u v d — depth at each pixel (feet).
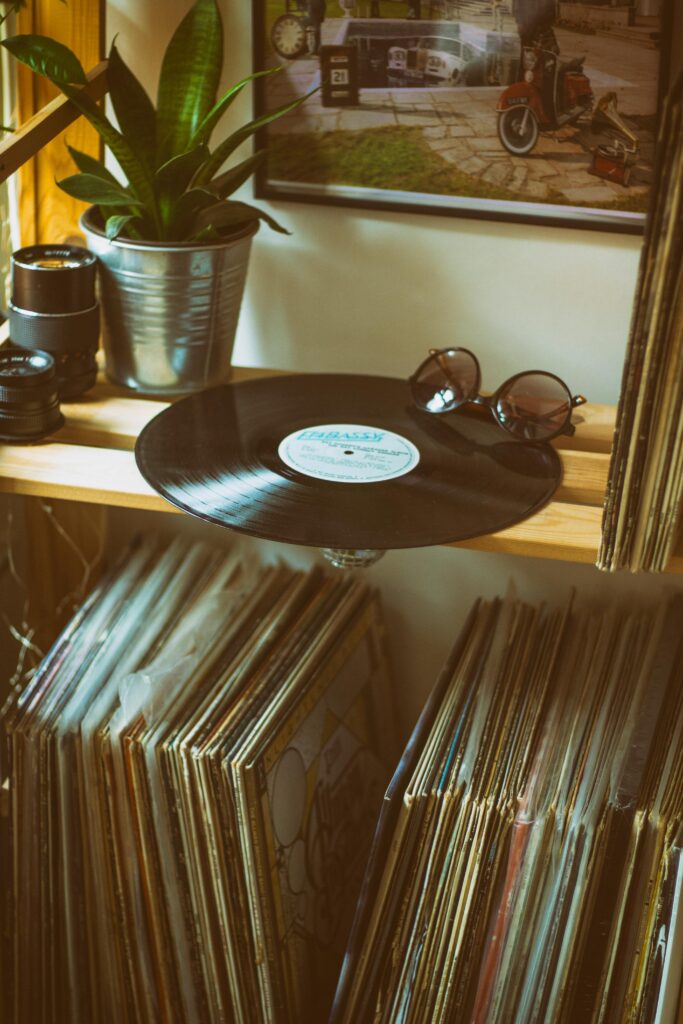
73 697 3.70
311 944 4.01
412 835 3.37
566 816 3.26
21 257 3.58
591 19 3.46
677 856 3.12
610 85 3.53
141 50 3.88
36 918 3.80
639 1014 3.33
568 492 3.32
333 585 4.26
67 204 4.07
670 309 2.61
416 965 3.49
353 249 4.01
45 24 3.84
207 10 3.45
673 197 2.49
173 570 4.27
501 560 4.30
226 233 3.69
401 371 4.18
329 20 3.65
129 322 3.58
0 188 4.01
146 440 3.38
